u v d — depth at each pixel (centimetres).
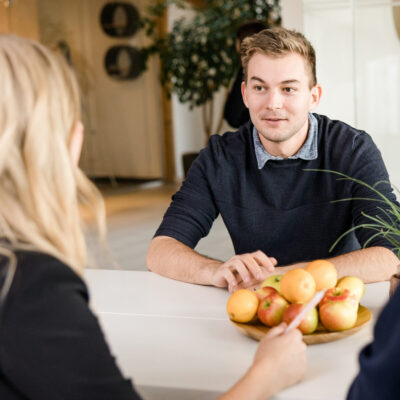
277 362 89
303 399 88
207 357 105
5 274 63
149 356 106
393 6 321
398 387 62
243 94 176
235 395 84
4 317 61
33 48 74
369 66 329
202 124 931
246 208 178
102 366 65
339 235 175
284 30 163
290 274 109
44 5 733
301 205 174
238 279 144
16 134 69
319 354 103
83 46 774
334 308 106
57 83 73
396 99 328
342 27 330
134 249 455
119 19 807
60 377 62
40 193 69
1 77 69
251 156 178
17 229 68
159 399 95
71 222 73
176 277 154
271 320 109
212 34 688
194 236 177
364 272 143
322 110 338
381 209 163
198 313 128
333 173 172
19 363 61
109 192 778
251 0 660
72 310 64
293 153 171
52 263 65
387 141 330
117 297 141
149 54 763
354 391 68
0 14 689
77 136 76
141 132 852
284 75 160
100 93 800
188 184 183
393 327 62
